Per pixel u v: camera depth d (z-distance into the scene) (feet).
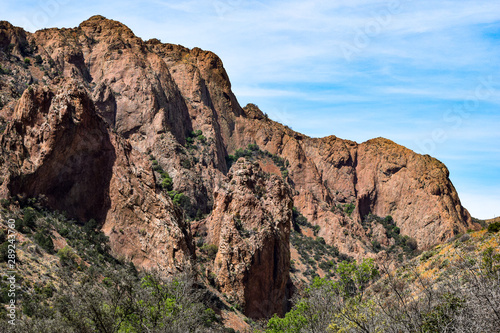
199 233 423.23
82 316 116.88
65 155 359.46
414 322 103.86
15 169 331.98
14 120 354.13
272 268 395.34
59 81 396.16
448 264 179.93
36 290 212.23
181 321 130.11
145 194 371.76
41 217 313.53
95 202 369.30
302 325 176.96
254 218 406.00
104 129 388.78
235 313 340.59
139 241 353.31
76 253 290.76
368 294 152.46
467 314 100.63
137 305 125.08
